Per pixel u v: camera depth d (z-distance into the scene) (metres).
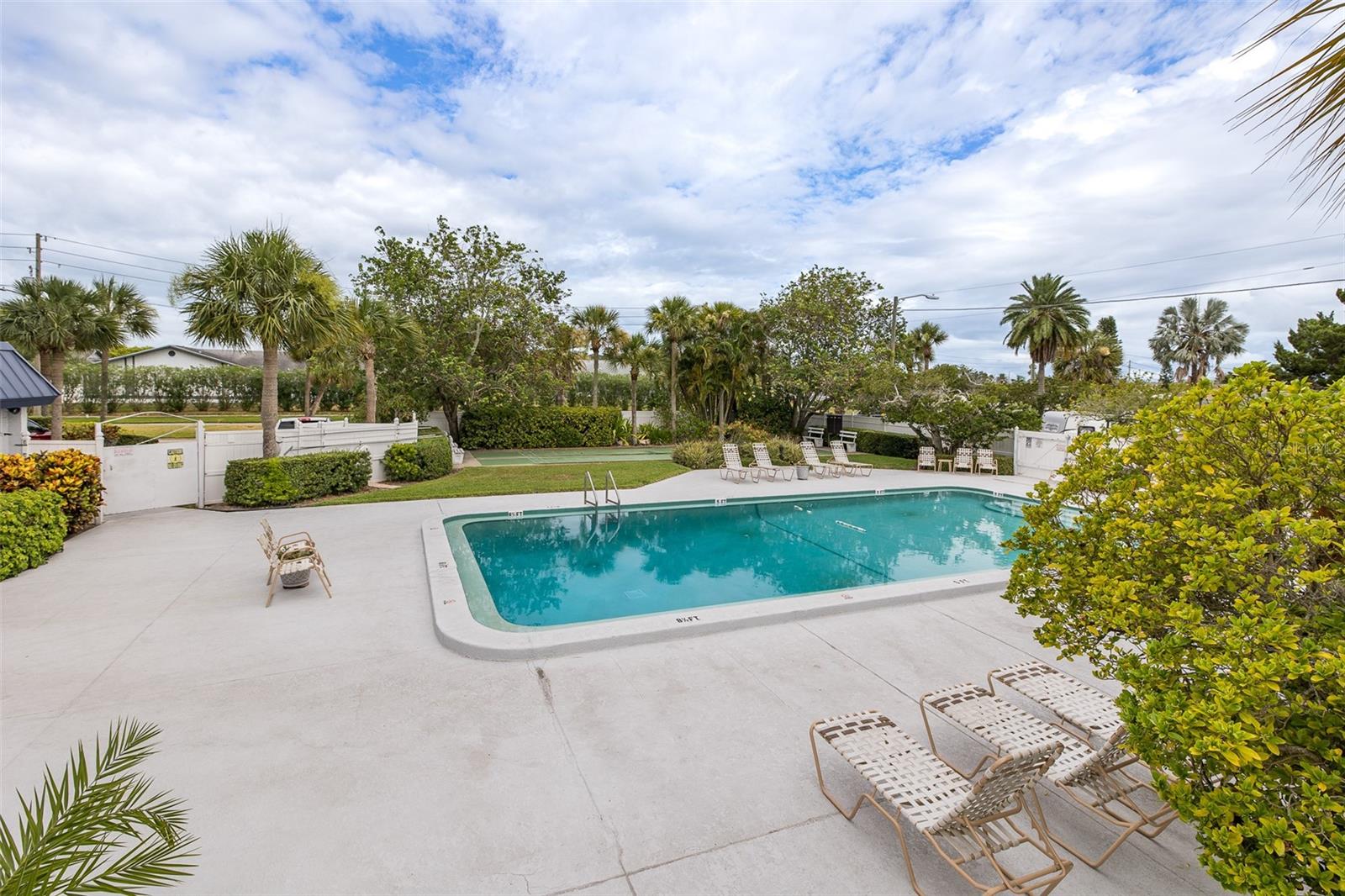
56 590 6.21
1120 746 2.83
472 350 21.39
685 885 2.61
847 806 3.13
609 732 3.79
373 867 2.65
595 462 19.31
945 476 16.80
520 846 2.81
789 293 22.97
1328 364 11.80
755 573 8.59
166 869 1.78
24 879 1.51
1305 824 1.76
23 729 3.66
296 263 10.47
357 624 5.47
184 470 10.59
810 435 26.89
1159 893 2.62
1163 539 2.62
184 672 4.46
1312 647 1.95
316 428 12.60
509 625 5.72
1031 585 3.30
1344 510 2.36
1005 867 2.77
